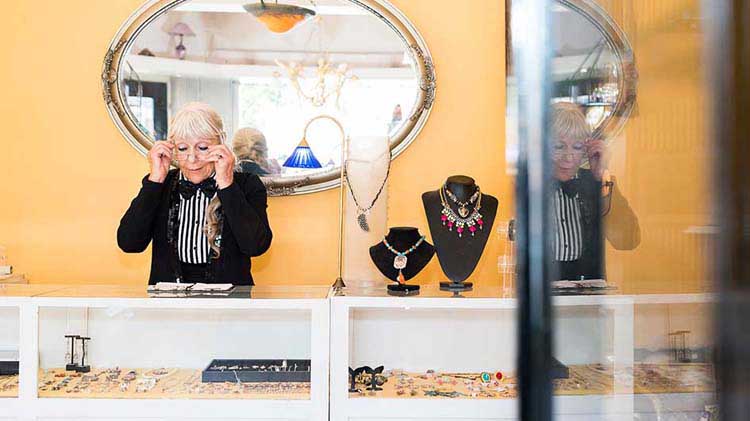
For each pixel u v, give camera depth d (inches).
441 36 126.0
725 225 13.4
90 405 90.4
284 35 124.5
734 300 13.2
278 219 125.6
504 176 125.2
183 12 124.2
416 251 99.7
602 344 18.2
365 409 91.7
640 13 16.1
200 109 107.3
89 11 125.8
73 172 126.0
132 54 123.8
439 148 125.7
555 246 19.4
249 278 107.5
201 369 92.0
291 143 124.7
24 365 90.1
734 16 13.2
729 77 13.3
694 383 14.7
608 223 17.5
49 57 125.7
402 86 124.3
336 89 124.6
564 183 19.0
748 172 12.9
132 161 125.9
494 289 100.2
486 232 100.8
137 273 126.5
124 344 91.8
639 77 16.2
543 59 19.5
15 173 126.0
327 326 91.1
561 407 19.7
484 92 125.7
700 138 14.1
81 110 125.7
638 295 16.6
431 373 95.3
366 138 105.7
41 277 126.3
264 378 91.6
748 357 13.0
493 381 94.7
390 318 95.1
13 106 125.7
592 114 17.9
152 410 91.0
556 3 19.0
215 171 105.3
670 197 15.2
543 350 20.2
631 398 17.2
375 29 124.3
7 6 125.7
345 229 106.2
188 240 106.0
